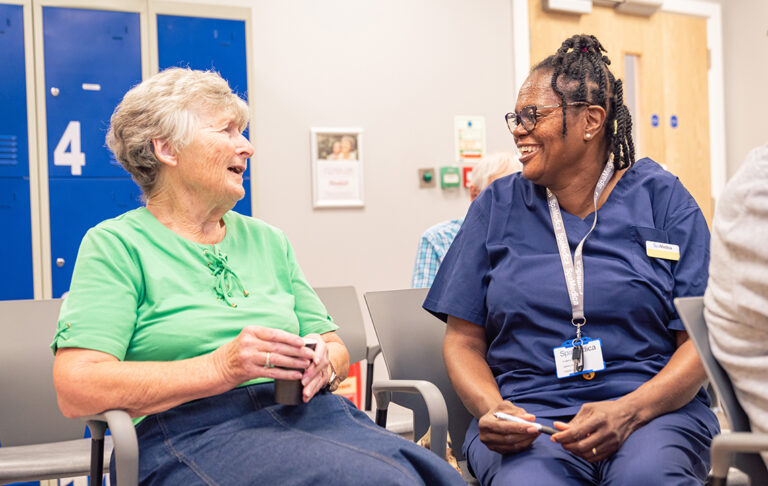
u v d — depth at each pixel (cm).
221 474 106
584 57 145
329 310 212
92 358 112
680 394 121
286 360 112
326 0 333
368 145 341
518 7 370
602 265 134
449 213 359
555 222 143
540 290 135
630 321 131
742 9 438
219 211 135
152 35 291
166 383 110
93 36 281
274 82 323
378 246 343
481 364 143
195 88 130
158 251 127
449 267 154
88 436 229
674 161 427
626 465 109
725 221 96
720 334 98
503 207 149
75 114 279
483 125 365
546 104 140
